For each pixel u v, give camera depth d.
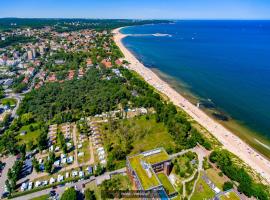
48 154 155.00
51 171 138.62
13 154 155.25
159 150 136.00
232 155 153.38
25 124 190.75
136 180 117.44
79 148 159.75
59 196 121.12
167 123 180.75
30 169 140.88
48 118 198.88
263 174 137.62
